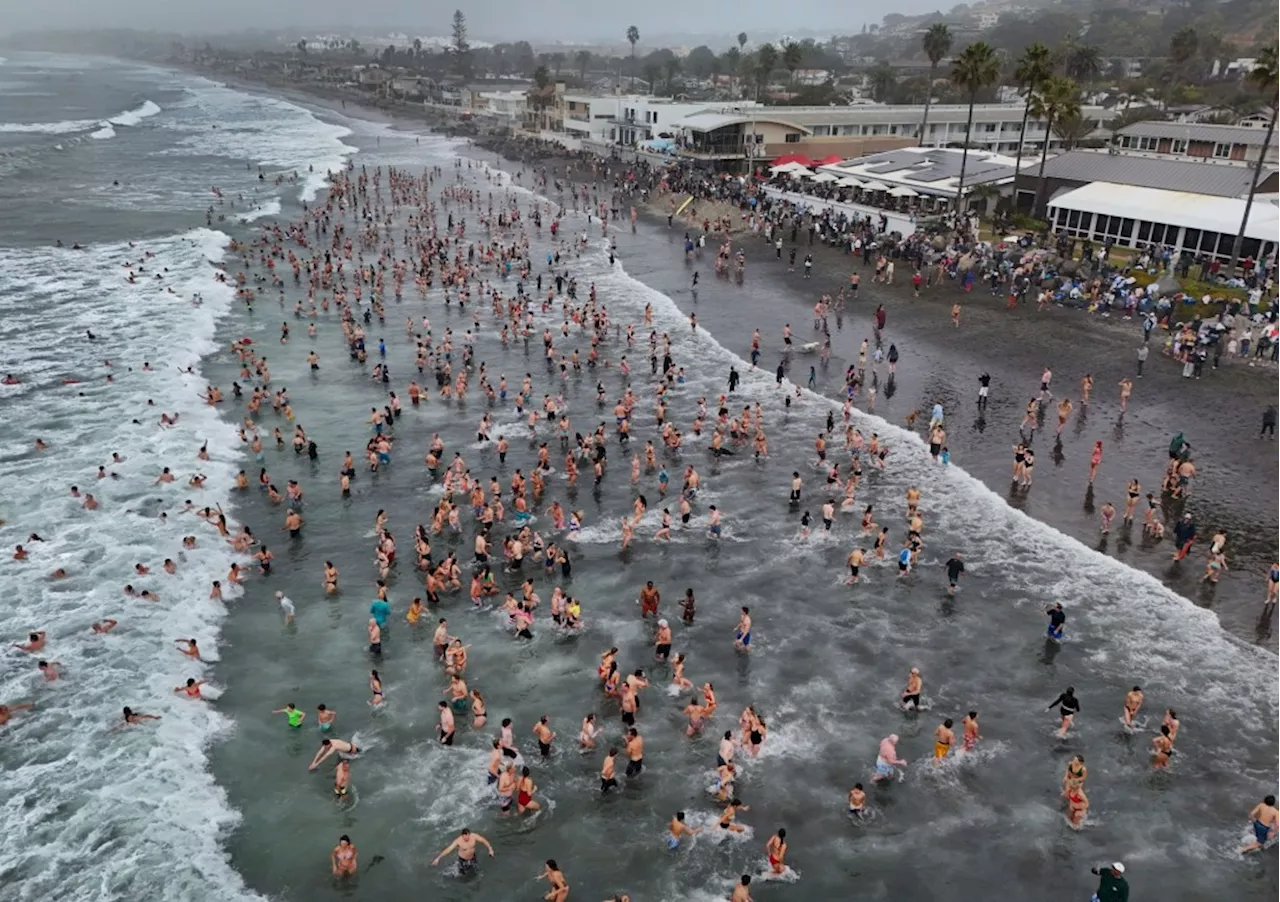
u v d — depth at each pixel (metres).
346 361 53.81
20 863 20.75
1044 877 20.67
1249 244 62.25
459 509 36.88
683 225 93.94
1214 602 30.12
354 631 29.53
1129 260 66.75
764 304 64.38
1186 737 24.61
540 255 80.88
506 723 23.48
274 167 135.75
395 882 20.62
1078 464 39.41
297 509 36.56
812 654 28.25
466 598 31.27
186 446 42.03
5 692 26.19
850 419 44.81
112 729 24.95
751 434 43.50
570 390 49.47
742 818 22.31
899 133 127.44
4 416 44.50
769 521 36.00
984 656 28.00
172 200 105.25
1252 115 103.50
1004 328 56.59
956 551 33.44
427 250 79.69
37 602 30.30
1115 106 154.12
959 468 39.59
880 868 20.92
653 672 27.55
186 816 22.22
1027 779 23.42
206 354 54.31
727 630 29.44
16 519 35.25
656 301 65.88
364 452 42.00
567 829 22.08
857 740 24.77
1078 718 25.36
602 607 30.69
